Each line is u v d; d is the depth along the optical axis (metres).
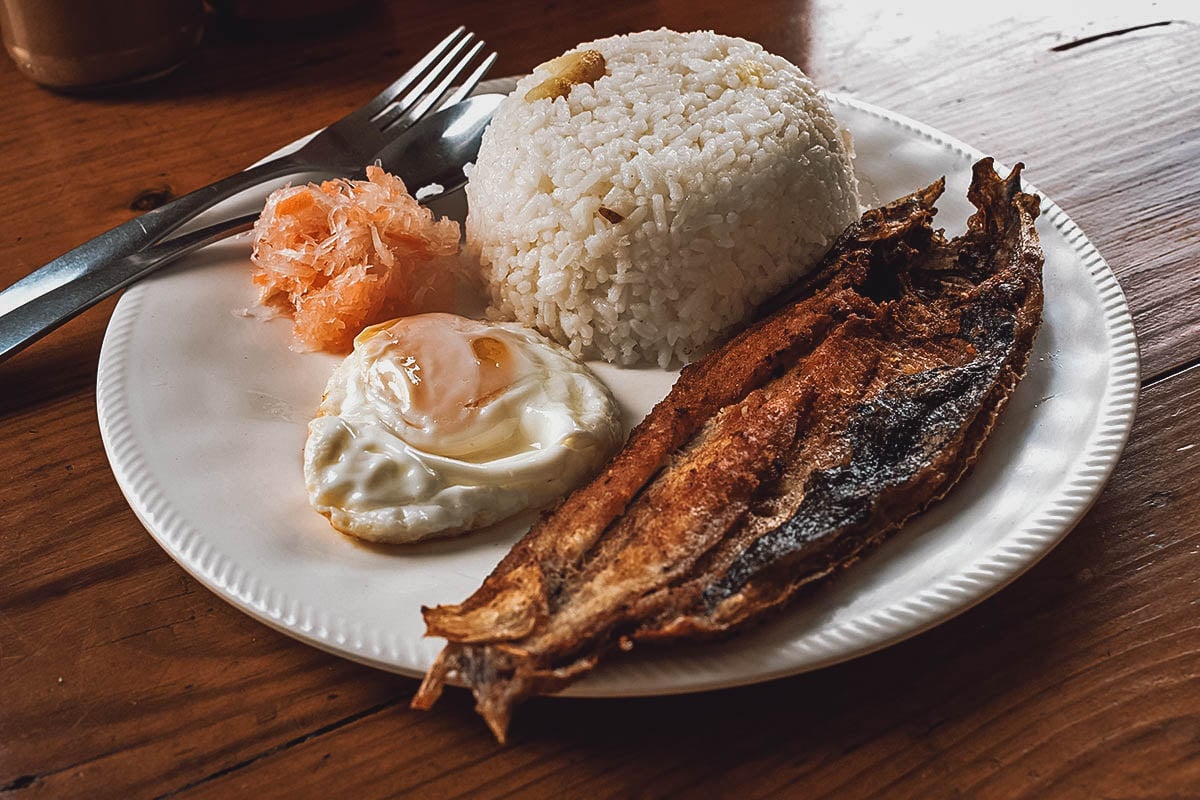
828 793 0.29
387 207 0.40
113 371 0.36
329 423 0.34
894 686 0.30
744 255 0.39
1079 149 0.46
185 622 0.32
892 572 0.31
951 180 0.43
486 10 0.55
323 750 0.29
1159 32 0.53
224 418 0.36
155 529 0.32
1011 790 0.29
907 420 0.33
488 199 0.40
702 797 0.29
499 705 0.28
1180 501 0.34
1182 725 0.29
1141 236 0.43
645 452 0.33
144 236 0.40
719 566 0.30
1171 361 0.38
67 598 0.33
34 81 0.50
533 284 0.39
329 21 0.54
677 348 0.39
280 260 0.39
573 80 0.41
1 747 0.30
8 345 0.37
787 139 0.39
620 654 0.29
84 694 0.31
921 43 0.53
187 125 0.49
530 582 0.30
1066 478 0.33
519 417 0.35
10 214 0.44
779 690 0.30
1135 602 0.32
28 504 0.35
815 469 0.32
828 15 0.54
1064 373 0.36
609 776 0.29
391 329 0.37
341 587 0.31
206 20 0.55
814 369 0.34
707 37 0.43
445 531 0.33
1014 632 0.31
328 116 0.49
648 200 0.38
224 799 0.29
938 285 0.38
